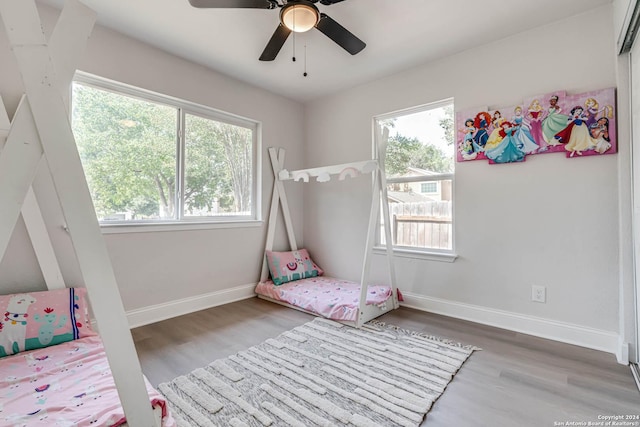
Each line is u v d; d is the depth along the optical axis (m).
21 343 1.62
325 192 3.71
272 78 3.17
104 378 1.38
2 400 1.21
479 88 2.54
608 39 2.00
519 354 1.97
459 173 2.66
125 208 2.47
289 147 3.77
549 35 2.21
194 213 2.91
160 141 2.67
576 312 2.13
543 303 2.26
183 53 2.65
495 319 2.47
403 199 3.10
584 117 2.07
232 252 3.17
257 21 2.20
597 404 1.47
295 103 3.85
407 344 2.12
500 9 2.06
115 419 1.10
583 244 2.10
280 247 3.71
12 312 1.70
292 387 1.60
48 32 2.04
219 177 3.12
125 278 2.41
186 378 1.69
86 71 2.19
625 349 1.84
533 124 2.27
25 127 0.85
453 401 1.50
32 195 1.95
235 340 2.20
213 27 2.27
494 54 2.46
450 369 1.78
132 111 2.50
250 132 3.42
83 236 0.91
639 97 1.69
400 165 3.12
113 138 2.40
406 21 2.20
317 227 3.80
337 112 3.58
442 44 2.51
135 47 2.43
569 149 2.12
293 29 1.81
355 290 3.00
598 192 2.04
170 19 2.17
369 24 2.23
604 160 2.02
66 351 1.63
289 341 2.17
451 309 2.70
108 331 0.91
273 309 2.91
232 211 3.24
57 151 0.89
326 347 2.08
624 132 1.88
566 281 2.17
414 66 2.90
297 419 1.36
